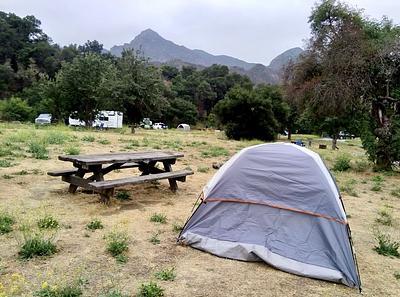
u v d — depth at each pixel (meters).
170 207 7.62
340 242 4.98
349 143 47.09
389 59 15.26
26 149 13.86
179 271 4.68
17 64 99.44
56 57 111.19
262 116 35.84
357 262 5.47
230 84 105.50
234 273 4.75
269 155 5.83
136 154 8.62
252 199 5.52
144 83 30.75
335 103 16.05
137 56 31.25
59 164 11.24
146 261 4.90
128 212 6.98
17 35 109.81
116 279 4.32
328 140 53.31
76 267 4.54
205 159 15.52
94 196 7.86
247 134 35.81
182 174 8.73
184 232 5.68
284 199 5.41
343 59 15.41
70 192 7.93
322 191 5.32
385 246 6.00
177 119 77.88
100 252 5.04
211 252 5.29
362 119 16.69
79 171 7.80
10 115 53.78
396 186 12.37
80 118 34.75
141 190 8.88
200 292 4.18
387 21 17.42
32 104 67.31
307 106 18.23
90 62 33.28
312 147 32.44
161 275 4.48
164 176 8.27
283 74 19.84
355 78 15.47
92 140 18.81
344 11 17.69
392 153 15.43
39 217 6.23
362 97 15.91
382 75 15.52
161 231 6.10
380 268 5.32
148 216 6.86
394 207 9.25
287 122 45.81
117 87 29.92
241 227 5.41
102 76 32.12
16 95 76.75
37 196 7.62
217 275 4.65
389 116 15.85
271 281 4.60
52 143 16.20
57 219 6.25
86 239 5.47
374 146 15.86
